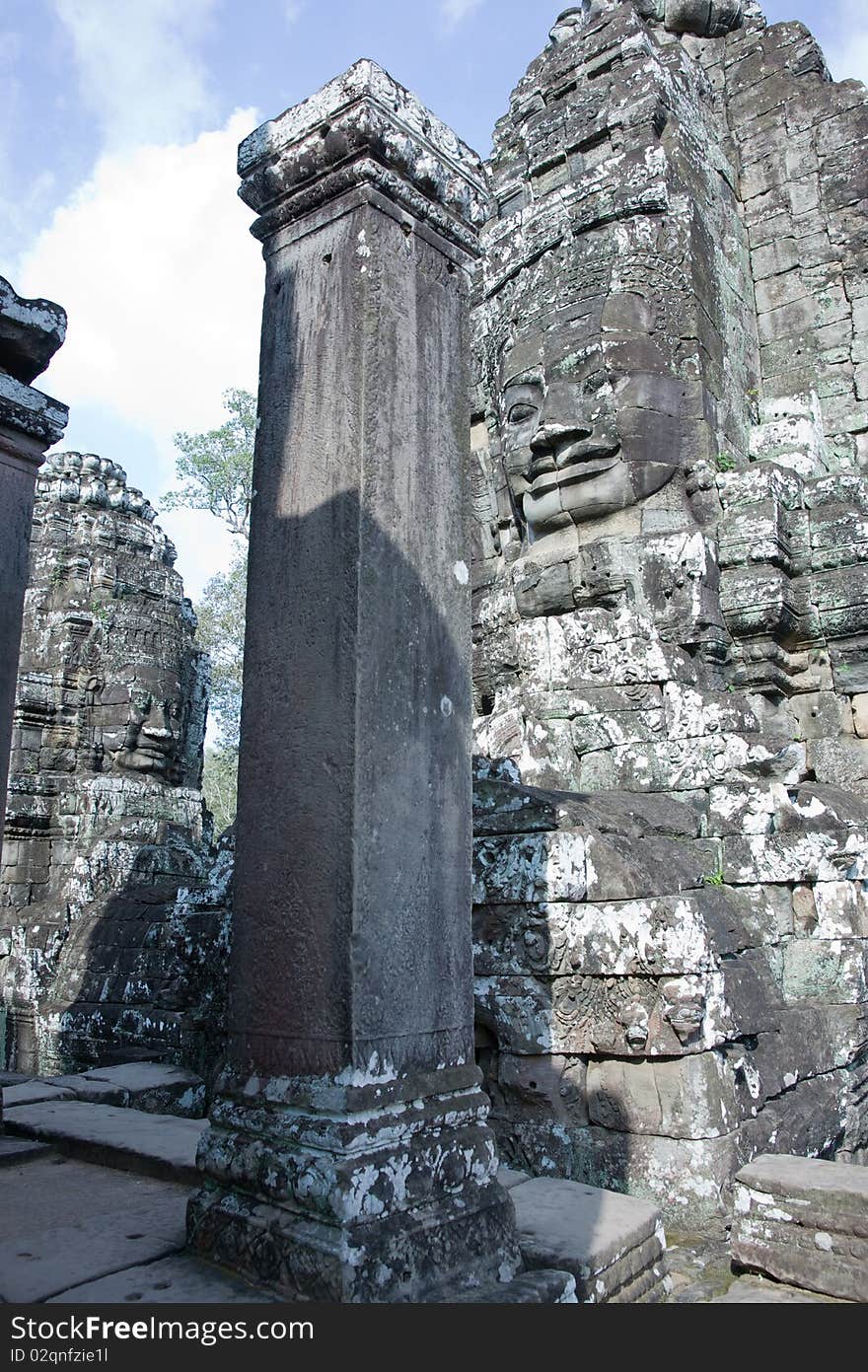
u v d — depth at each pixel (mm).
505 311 8883
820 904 5547
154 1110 5652
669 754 6387
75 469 15008
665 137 8805
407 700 3020
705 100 9867
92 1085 5641
